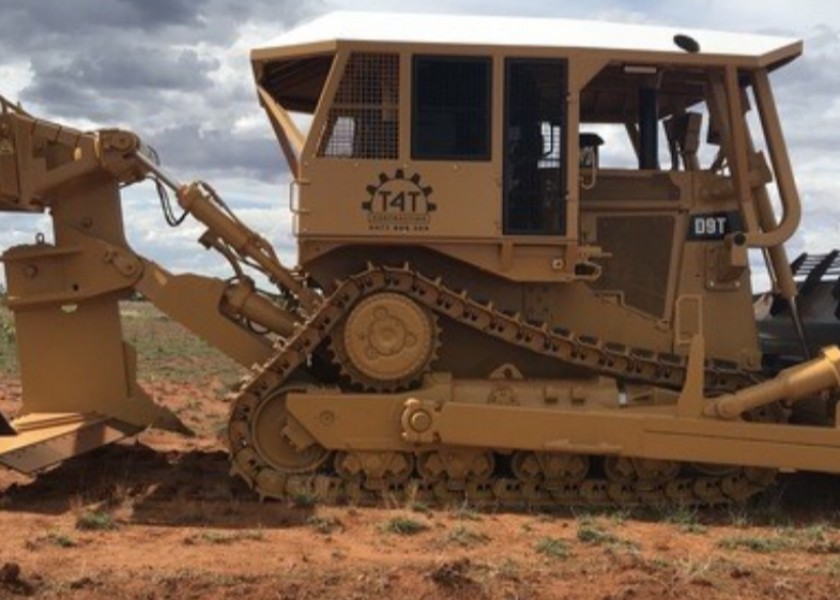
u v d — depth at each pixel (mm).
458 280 9711
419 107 9336
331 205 9266
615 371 9688
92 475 10594
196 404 17641
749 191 9828
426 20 9906
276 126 10211
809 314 10508
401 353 9336
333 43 9305
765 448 9297
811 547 8344
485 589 6848
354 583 6902
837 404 9352
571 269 9445
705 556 7965
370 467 9391
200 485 10156
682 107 11148
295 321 10180
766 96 9781
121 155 9984
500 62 9367
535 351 9625
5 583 6660
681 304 9812
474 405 9273
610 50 9477
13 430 9664
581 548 8125
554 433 9289
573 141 9406
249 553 7773
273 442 9516
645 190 10078
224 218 10016
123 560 7480
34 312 10312
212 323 10148
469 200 9320
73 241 10195
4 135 9867
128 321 44250
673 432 9273
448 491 9516
